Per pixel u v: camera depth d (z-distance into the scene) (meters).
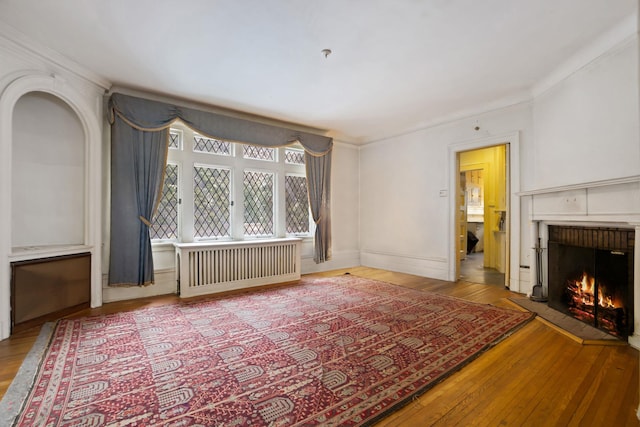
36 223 3.19
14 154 3.04
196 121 4.15
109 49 2.90
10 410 1.62
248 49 2.92
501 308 3.43
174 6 2.29
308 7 2.31
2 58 2.59
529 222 3.91
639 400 1.70
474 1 2.25
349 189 6.30
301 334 2.68
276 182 5.20
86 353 2.31
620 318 2.58
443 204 5.01
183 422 1.54
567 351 2.37
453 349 2.38
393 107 4.55
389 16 2.43
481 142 4.51
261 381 1.93
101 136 3.55
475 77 3.55
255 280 4.48
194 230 4.33
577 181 3.14
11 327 2.66
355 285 4.59
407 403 1.71
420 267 5.34
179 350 2.36
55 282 3.04
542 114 3.73
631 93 2.56
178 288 4.01
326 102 4.33
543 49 2.94
